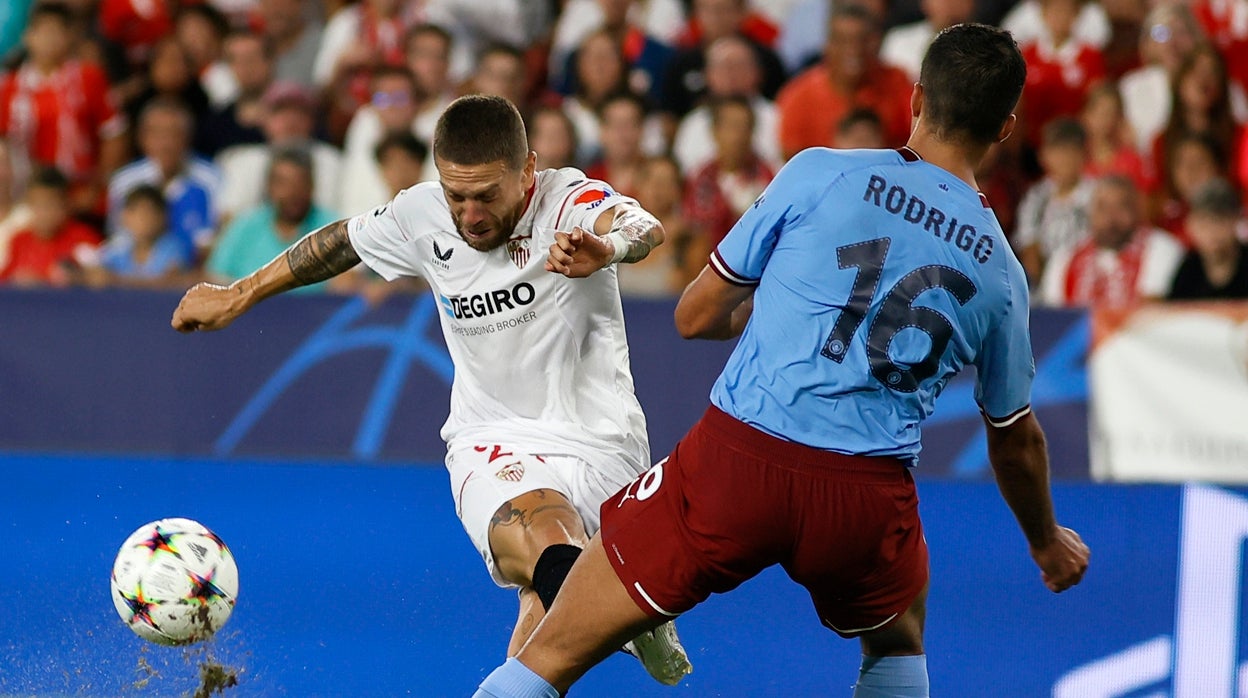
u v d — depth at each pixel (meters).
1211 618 20.94
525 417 14.70
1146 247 25.94
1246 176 28.22
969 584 21.20
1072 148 27.00
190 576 14.45
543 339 14.38
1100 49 29.67
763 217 12.15
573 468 14.45
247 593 21.39
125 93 30.30
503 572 14.17
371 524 21.50
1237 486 21.09
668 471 12.37
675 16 32.75
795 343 11.95
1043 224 27.09
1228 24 30.86
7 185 28.12
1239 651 20.83
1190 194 27.61
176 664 18.56
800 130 28.81
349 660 21.11
